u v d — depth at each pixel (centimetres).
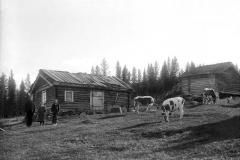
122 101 3272
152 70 9744
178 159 1077
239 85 4128
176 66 10775
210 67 4159
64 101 2820
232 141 1241
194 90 4072
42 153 1263
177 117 2052
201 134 1439
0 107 6103
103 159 1123
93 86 2997
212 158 1041
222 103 3097
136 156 1152
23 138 1600
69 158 1172
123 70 10431
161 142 1366
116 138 1483
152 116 2197
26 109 2120
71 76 3114
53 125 2059
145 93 9056
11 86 6838
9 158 1192
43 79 3061
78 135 1591
